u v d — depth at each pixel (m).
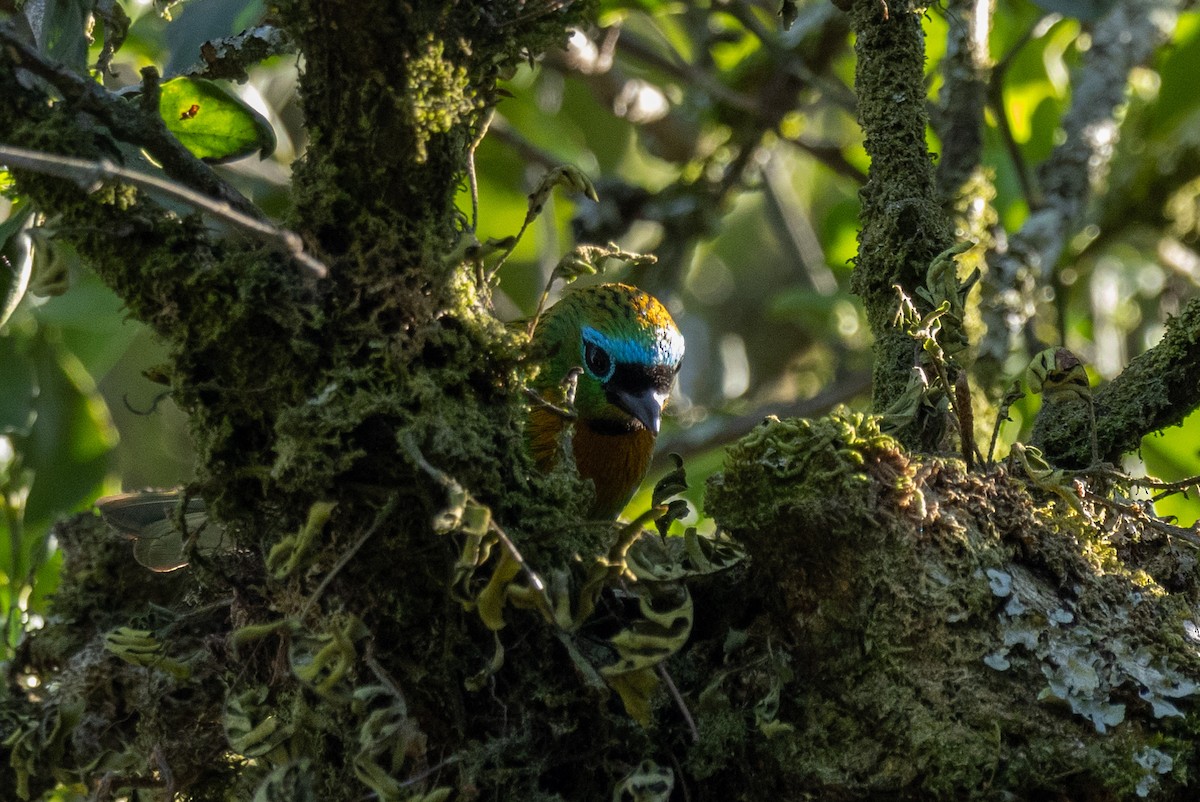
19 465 9.78
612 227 12.60
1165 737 4.68
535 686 5.06
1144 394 6.62
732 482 5.13
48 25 5.47
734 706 5.10
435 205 5.07
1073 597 4.98
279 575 4.79
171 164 5.03
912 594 4.86
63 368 10.03
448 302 5.05
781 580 5.10
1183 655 4.86
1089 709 4.68
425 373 4.96
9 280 6.46
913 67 6.68
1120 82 10.61
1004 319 8.59
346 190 4.97
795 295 13.46
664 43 14.69
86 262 5.11
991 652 4.79
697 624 5.36
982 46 8.70
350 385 4.91
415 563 4.97
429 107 4.88
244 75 6.58
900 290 5.87
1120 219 12.77
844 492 4.93
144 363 14.95
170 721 6.07
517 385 5.21
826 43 12.65
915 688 4.79
